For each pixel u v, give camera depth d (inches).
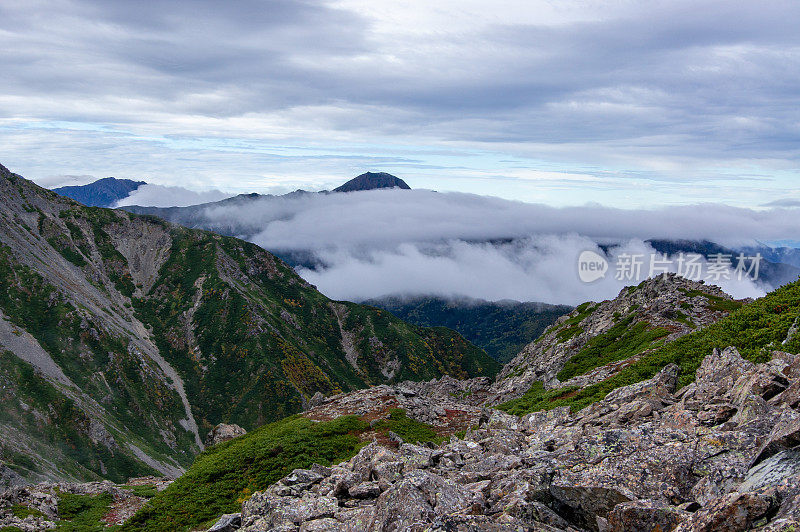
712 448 495.8
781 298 1162.6
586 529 462.6
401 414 2052.2
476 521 458.0
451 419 2140.7
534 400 1851.6
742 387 668.1
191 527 1427.2
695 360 1135.6
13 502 1876.2
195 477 1750.7
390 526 517.0
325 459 1626.5
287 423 2180.1
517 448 757.3
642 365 1400.1
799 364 676.7
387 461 759.7
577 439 679.1
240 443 2065.7
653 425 641.0
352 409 2219.5
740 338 1079.6
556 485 487.8
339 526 609.3
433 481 552.1
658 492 465.7
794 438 416.5
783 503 349.7
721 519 359.3
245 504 802.8
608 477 492.1
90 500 2006.6
